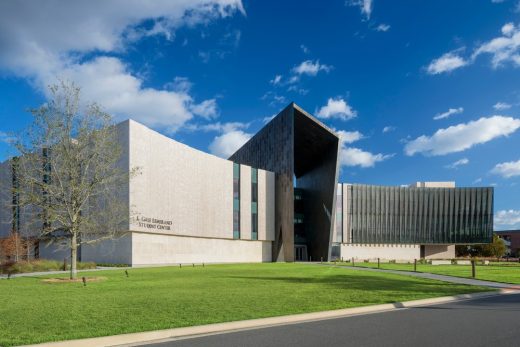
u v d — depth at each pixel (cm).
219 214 5962
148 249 4666
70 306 1391
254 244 6738
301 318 1232
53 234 4459
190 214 5375
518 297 1852
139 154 4531
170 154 5062
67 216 2711
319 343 915
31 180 2572
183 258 5266
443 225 9806
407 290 1991
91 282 2328
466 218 9844
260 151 8094
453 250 10006
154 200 4728
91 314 1233
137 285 2138
